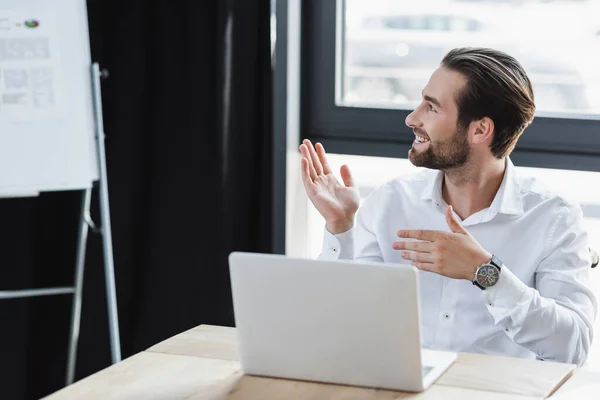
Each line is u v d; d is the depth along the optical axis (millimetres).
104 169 3600
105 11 3836
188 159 3881
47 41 3512
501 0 3596
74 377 4008
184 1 3791
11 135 3475
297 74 3816
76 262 3674
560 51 3545
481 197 2717
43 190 3502
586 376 2074
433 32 3711
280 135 3748
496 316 2400
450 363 2143
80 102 3555
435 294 2734
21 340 3904
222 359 2211
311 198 2695
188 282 3939
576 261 2617
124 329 3979
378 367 1977
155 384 2039
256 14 3689
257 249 3846
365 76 3838
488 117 2588
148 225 3963
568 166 3525
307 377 2051
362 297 1936
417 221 2816
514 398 1925
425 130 2660
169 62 3846
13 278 3895
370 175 3859
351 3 3812
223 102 3725
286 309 2014
